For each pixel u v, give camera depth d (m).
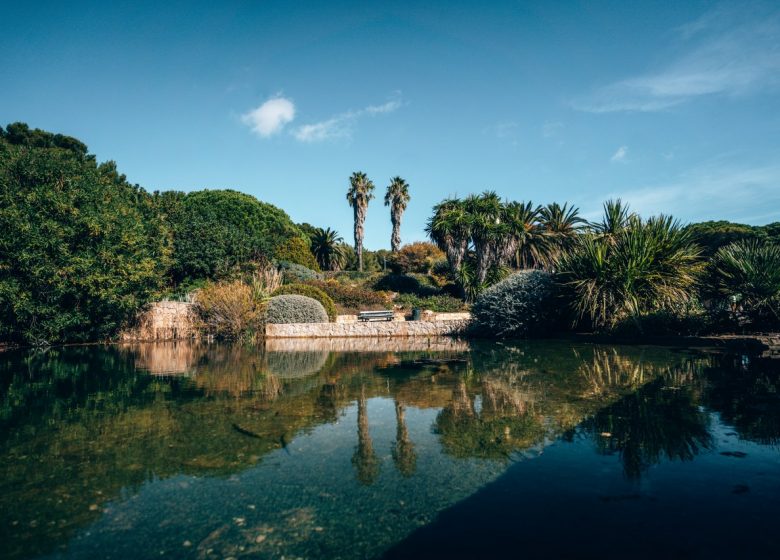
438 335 16.08
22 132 30.70
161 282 16.52
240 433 4.02
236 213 35.97
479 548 2.09
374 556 2.04
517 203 26.72
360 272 36.03
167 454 3.48
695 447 3.35
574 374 6.66
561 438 3.64
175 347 12.92
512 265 26.83
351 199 41.19
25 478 3.04
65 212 12.95
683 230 12.16
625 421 4.05
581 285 12.26
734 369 6.66
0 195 12.59
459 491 2.72
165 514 2.50
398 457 3.33
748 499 2.52
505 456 3.29
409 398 5.37
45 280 12.16
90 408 5.11
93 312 13.82
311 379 6.93
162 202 24.47
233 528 2.34
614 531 2.21
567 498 2.59
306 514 2.47
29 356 10.77
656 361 7.66
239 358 10.05
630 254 11.75
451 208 24.62
